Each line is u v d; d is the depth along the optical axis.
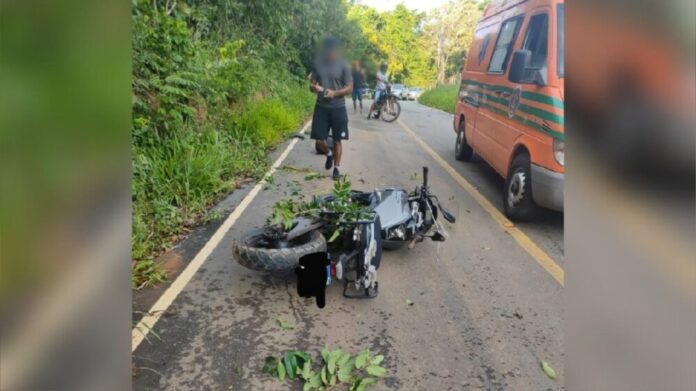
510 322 3.66
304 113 17.17
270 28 17.86
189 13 11.49
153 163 6.26
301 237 4.05
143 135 6.72
